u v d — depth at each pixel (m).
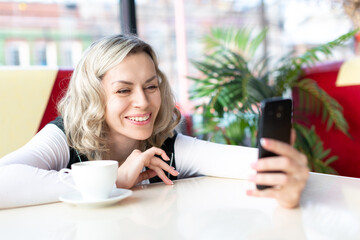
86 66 1.15
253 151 1.05
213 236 0.53
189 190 0.85
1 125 1.58
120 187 0.90
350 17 3.29
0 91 1.58
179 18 3.53
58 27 3.31
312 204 0.68
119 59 1.09
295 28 3.73
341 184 0.84
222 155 1.09
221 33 2.51
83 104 1.15
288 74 2.36
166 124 1.27
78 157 1.19
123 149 1.25
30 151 1.02
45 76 1.65
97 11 3.18
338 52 2.80
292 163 0.61
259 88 2.31
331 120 2.20
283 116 0.65
